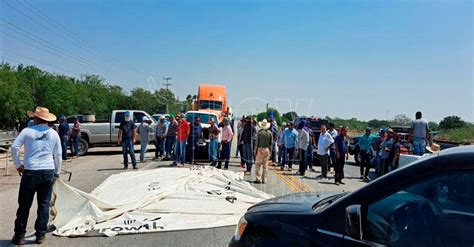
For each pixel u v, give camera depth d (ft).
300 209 10.10
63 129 54.03
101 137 62.18
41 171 18.95
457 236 7.90
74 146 58.34
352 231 8.31
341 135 39.22
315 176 44.04
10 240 19.63
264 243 9.73
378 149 43.91
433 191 8.30
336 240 8.58
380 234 8.41
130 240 19.44
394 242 8.27
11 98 119.24
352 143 63.52
